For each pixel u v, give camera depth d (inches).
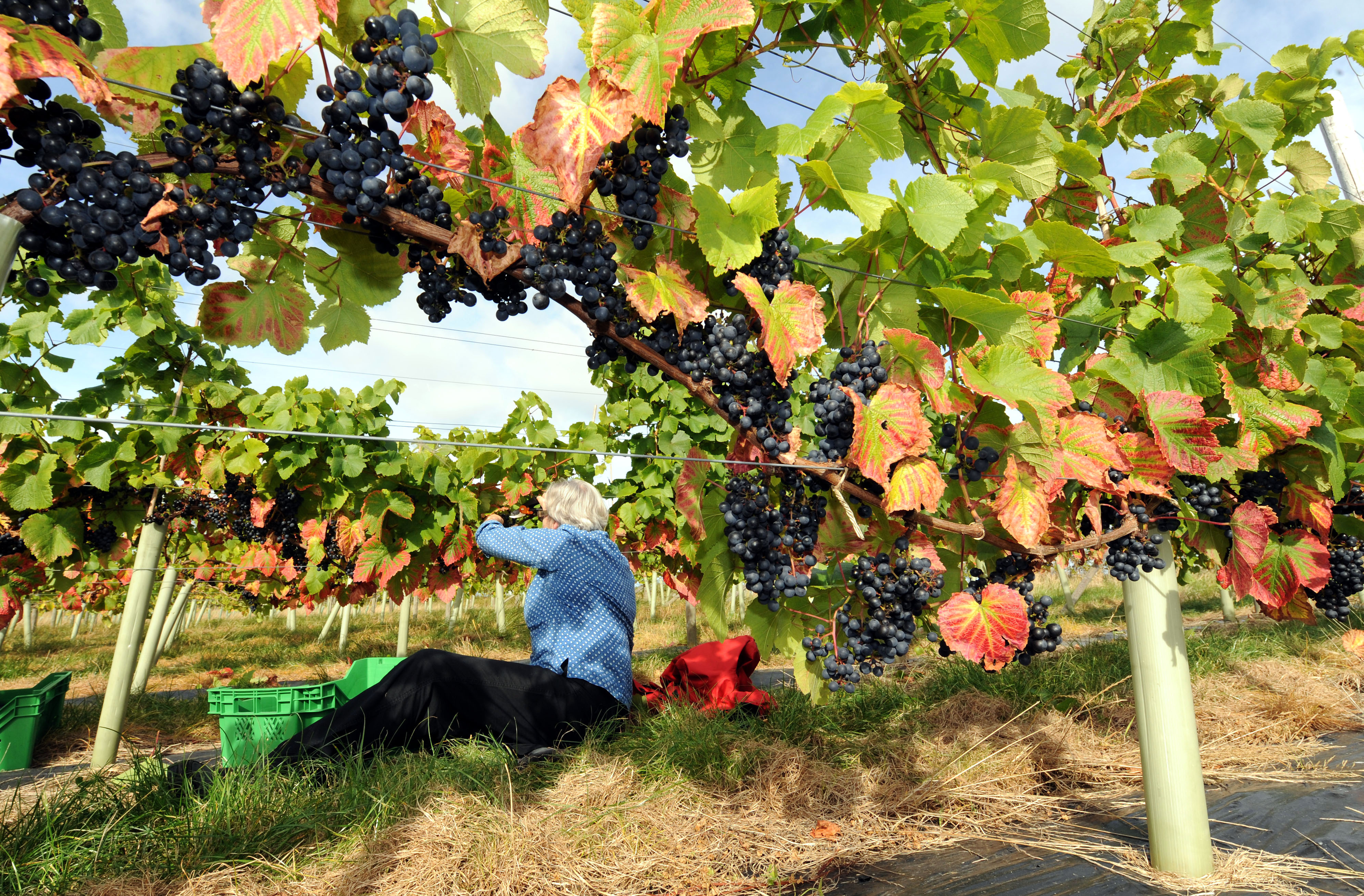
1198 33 104.3
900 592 76.0
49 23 39.4
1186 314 79.4
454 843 85.4
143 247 43.5
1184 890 77.8
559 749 113.0
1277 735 145.1
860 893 79.4
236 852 85.0
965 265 78.8
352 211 48.5
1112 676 185.2
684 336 67.7
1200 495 90.8
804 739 132.3
